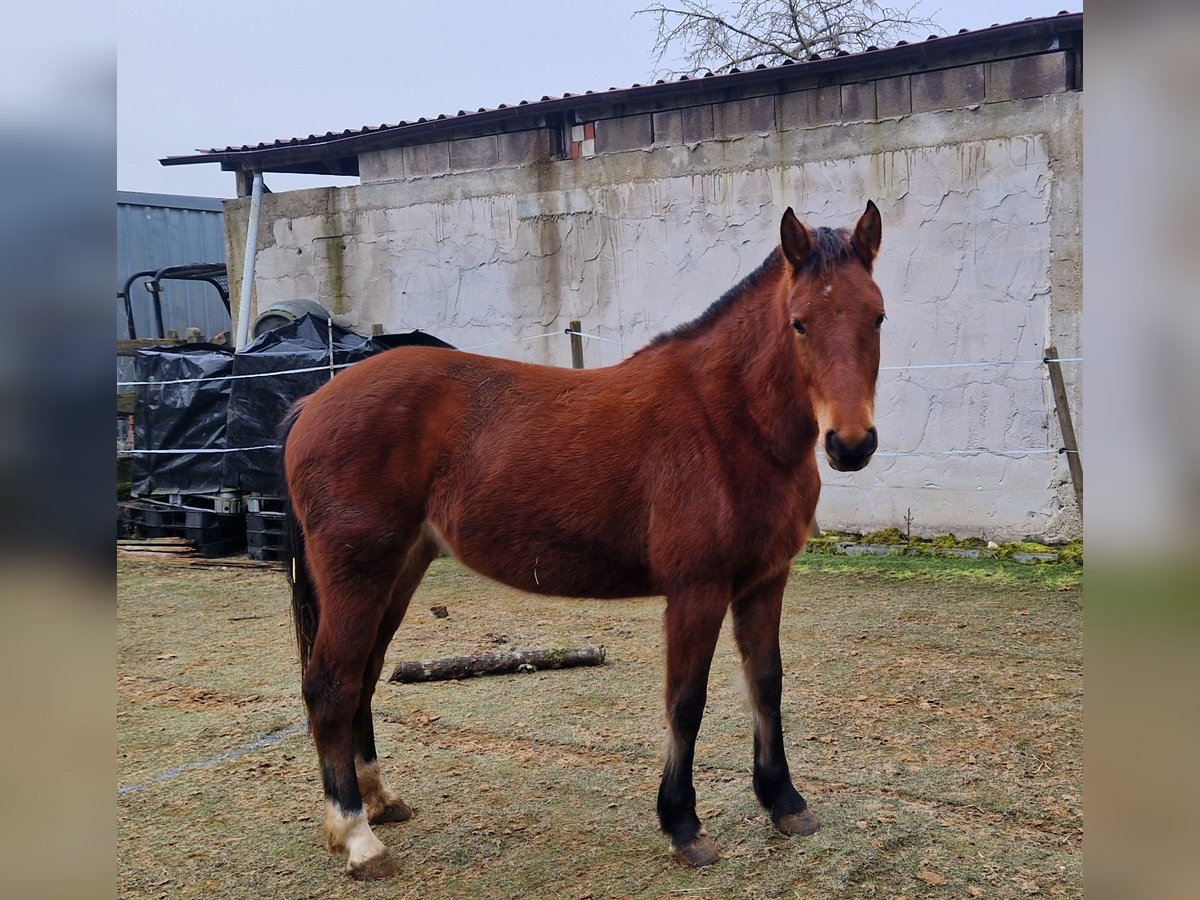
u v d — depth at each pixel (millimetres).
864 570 7008
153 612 6496
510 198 9180
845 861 2869
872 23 15406
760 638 3152
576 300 8977
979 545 7359
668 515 2961
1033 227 7066
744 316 3043
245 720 4355
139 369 8805
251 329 10391
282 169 11156
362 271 10086
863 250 2816
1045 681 4516
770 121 8016
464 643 5516
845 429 2590
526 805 3389
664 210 8508
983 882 2736
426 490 3154
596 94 8430
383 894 2826
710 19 15273
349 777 3025
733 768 3654
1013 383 7195
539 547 3105
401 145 9711
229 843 3172
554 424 3121
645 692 4566
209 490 8336
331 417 3135
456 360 3299
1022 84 7039
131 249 14008
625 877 2867
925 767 3564
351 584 3049
